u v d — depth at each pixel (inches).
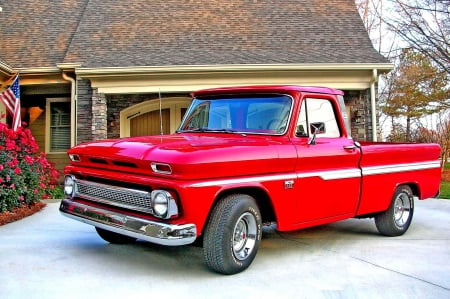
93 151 162.7
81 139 445.7
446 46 550.9
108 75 424.2
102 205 161.5
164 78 430.9
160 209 138.6
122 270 160.4
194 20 514.6
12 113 413.4
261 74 431.2
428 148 240.7
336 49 463.8
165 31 493.7
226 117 189.2
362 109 466.3
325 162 181.8
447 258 182.4
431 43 536.4
